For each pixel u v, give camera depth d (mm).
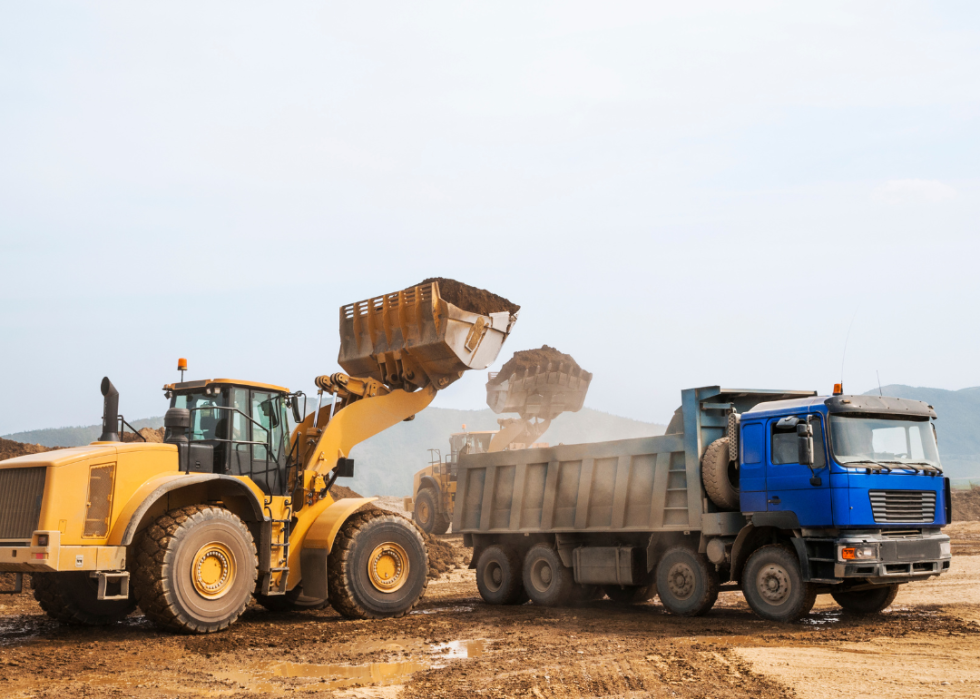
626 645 9258
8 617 11836
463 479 15141
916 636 9430
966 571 16906
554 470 13484
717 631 10039
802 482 10250
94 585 11039
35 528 9094
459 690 7270
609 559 12516
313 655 8961
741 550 11086
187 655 8906
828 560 9969
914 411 10766
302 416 11930
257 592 11164
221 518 10227
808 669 7699
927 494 10508
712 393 11406
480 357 13461
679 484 11711
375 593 11852
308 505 11859
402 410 13273
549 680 7570
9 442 23141
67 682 7641
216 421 11164
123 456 9688
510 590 13914
